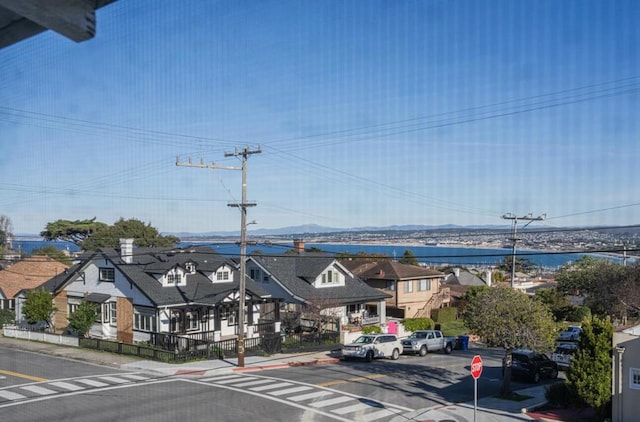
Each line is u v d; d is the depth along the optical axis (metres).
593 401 17.38
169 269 34.88
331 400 20.08
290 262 44.41
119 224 50.44
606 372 17.44
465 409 19.22
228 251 48.91
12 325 40.44
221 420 16.91
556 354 30.36
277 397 20.34
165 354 28.94
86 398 19.83
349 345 30.89
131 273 35.19
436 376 26.27
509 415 18.36
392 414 18.34
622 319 46.22
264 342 32.09
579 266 54.56
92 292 37.69
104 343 32.06
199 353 29.75
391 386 23.22
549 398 19.97
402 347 33.12
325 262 43.69
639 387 16.44
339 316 39.97
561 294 53.88
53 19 3.87
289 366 28.67
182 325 34.25
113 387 21.91
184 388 21.83
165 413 17.66
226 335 36.62
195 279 37.75
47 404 18.89
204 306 34.66
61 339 34.91
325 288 43.09
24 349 32.88
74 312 34.84
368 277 50.66
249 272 43.47
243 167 28.08
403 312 49.81
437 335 35.53
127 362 28.36
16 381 23.08
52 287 40.75
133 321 34.66
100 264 37.03
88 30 4.11
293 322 39.84
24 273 45.75
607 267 46.31
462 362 31.45
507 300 21.72
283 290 41.12
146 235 51.53
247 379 24.22
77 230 47.34
